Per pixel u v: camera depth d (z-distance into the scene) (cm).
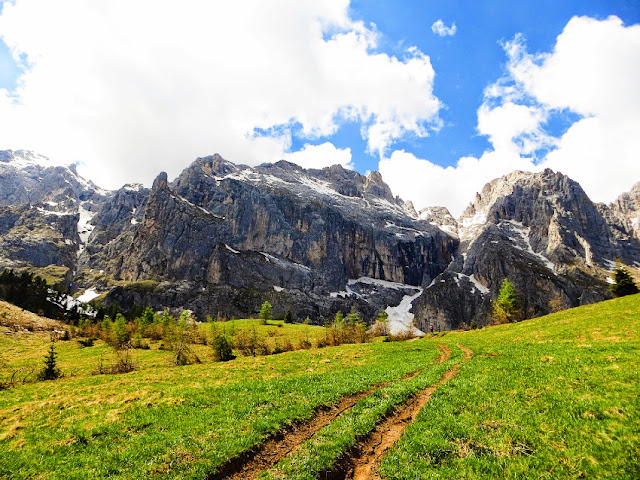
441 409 1967
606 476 1153
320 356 5416
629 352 2603
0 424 2336
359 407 2148
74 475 1503
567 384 2072
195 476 1423
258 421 1942
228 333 11394
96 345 10088
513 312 11988
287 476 1367
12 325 11862
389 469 1370
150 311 14725
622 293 8375
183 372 4406
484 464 1327
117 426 2081
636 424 1419
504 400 1984
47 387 3862
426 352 5153
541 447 1400
